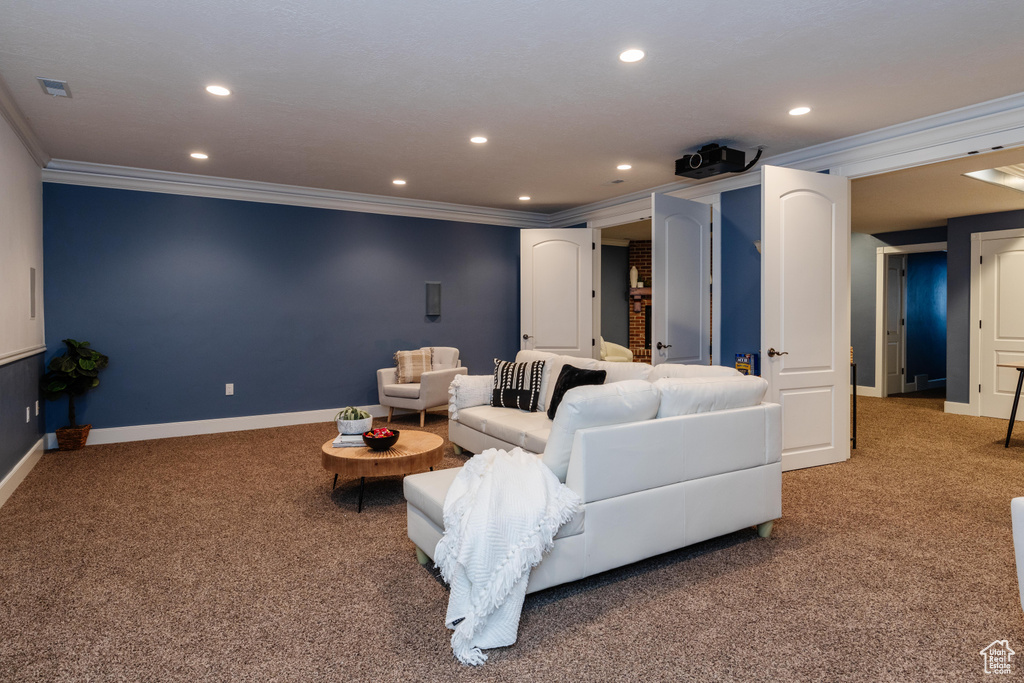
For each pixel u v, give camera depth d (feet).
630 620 7.10
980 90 11.17
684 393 8.77
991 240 21.76
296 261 19.89
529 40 9.05
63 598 7.75
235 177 18.06
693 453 8.66
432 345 22.57
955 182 17.26
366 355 21.26
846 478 13.26
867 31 8.82
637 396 8.25
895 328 28.43
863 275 27.76
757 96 11.43
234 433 18.47
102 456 15.48
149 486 12.82
